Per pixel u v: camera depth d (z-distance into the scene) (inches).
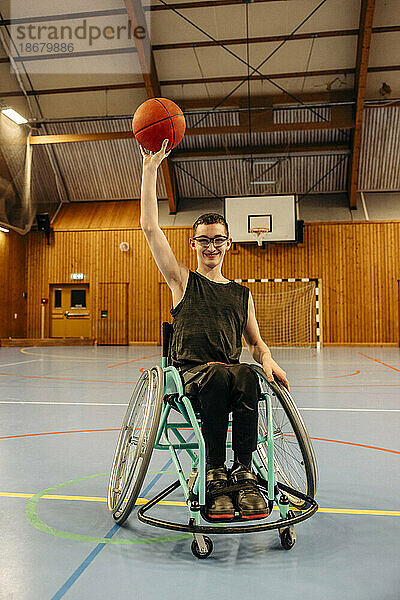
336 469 136.3
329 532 96.1
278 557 85.7
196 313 98.6
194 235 104.0
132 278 816.9
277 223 745.0
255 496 83.5
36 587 74.5
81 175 834.8
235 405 89.0
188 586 75.4
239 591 73.7
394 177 783.7
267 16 612.1
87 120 709.9
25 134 740.0
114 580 77.1
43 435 179.8
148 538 93.7
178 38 642.8
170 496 116.2
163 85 703.7
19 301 823.7
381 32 623.8
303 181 801.6
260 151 763.4
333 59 659.4
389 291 770.8
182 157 766.5
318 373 403.5
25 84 722.2
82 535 94.7
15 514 105.1
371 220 775.7
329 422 202.2
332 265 781.9
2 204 737.6
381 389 306.8
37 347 765.9
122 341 812.6
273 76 682.8
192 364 97.0
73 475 132.5
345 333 775.7
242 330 102.3
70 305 833.5
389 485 123.2
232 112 719.1
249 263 794.2
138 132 104.1
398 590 74.0
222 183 808.3
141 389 109.7
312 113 727.7
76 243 831.7
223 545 90.8
